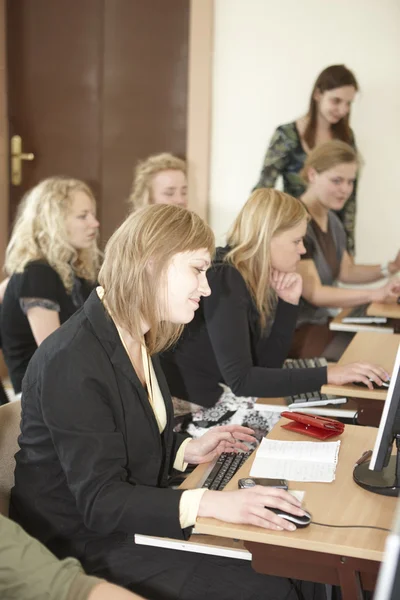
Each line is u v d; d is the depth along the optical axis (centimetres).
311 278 371
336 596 165
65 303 296
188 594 151
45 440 156
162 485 178
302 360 267
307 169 399
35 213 298
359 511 147
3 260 423
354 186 400
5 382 420
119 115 424
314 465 167
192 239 154
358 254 415
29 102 429
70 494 158
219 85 416
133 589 153
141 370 171
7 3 421
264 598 150
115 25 418
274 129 411
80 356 151
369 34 399
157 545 152
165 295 155
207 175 421
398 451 160
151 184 403
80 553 158
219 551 150
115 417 156
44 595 115
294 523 140
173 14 412
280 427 192
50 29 422
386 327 327
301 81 406
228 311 228
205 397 244
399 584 85
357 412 222
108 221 434
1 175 420
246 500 144
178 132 420
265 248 235
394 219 409
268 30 407
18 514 161
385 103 403
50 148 431
